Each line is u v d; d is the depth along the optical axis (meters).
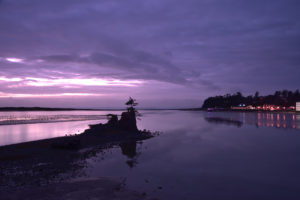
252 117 101.94
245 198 12.27
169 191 13.08
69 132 44.09
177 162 19.94
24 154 21.42
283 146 27.95
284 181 15.04
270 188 13.76
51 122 77.69
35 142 27.70
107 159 20.88
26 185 13.50
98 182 14.12
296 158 21.52
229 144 29.47
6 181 14.19
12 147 24.59
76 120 88.88
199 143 30.28
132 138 34.34
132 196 11.91
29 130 48.25
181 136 37.38
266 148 26.64
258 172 17.06
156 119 91.88
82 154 22.47
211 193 12.88
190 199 11.97
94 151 24.23
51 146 24.89
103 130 39.44
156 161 20.31
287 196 12.54
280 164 19.36
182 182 14.71
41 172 16.22
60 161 19.50
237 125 58.81
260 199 12.14
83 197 11.52
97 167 18.09
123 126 42.72
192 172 17.00
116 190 12.75
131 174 16.34
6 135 38.84
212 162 20.09
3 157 20.12
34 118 96.81
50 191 12.38
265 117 100.88
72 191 12.43
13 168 17.05
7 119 88.94
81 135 35.28
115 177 15.49
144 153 23.81
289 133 41.22
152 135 38.47
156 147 27.34
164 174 16.45
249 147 27.28
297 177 15.88
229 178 15.64
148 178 15.45
